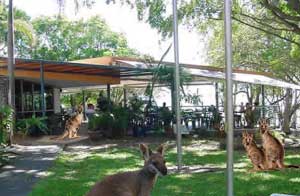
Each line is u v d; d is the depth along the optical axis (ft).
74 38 145.79
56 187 29.32
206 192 27.14
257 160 34.30
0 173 34.96
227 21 17.62
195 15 61.98
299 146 52.34
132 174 18.26
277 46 101.71
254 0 63.36
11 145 51.13
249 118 72.74
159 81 67.26
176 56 35.14
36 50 136.36
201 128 68.03
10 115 44.09
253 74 88.58
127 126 64.28
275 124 81.76
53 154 45.75
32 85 79.61
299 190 27.43
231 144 17.79
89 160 41.60
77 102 132.98
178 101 35.29
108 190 17.21
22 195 27.40
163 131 66.33
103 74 77.25
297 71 105.09
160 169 18.37
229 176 17.87
